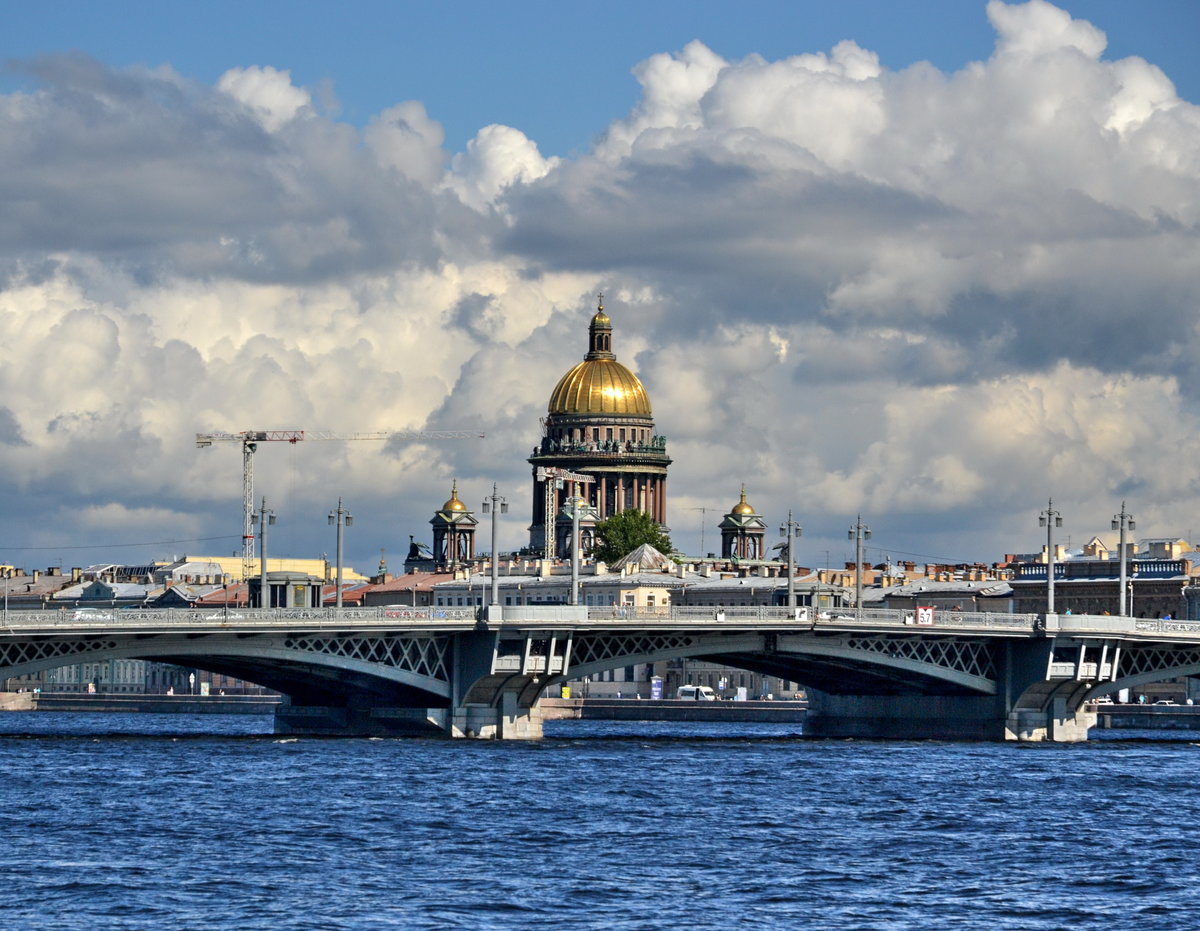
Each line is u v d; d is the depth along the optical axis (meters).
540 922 115.69
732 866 136.00
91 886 125.00
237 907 118.88
